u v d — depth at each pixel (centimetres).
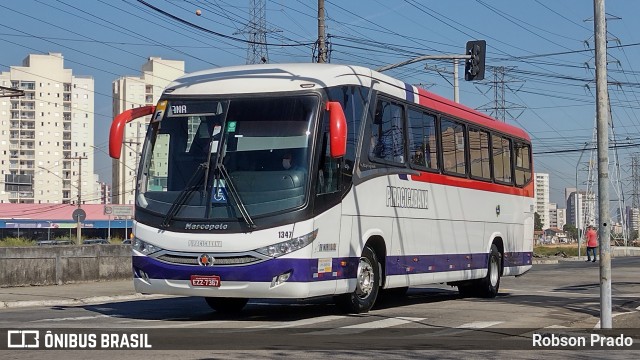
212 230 1124
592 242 4256
